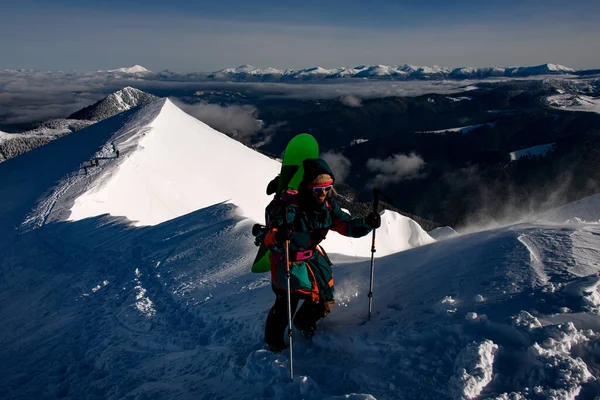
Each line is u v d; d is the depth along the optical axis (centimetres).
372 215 384
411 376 305
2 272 1255
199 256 852
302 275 381
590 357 276
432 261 479
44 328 689
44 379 510
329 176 364
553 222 507
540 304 326
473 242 485
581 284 329
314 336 396
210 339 494
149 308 643
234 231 966
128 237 1216
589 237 420
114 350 527
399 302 411
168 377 429
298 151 386
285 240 351
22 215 2545
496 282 374
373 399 277
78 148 4494
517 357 289
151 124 4922
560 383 259
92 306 730
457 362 292
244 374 371
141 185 3625
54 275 1060
